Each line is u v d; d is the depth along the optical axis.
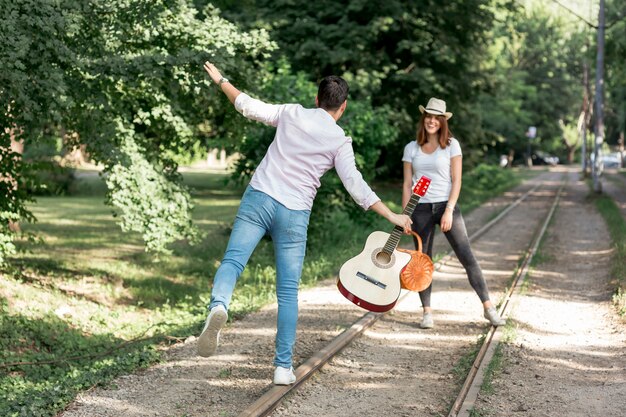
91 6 9.20
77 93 9.50
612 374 6.34
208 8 11.41
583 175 60.00
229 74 11.20
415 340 7.51
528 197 36.12
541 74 86.81
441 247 15.81
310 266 12.91
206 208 29.59
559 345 7.32
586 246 16.14
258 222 5.25
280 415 5.19
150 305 11.75
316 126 5.24
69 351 8.68
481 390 5.75
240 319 8.39
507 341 7.27
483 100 56.03
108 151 10.28
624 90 53.78
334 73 30.44
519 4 33.19
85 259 15.48
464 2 30.92
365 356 6.86
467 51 32.94
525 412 5.32
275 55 27.81
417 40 31.98
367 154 17.98
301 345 7.02
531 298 9.78
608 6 38.28
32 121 9.09
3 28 7.91
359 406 5.46
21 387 6.42
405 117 31.77
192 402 5.38
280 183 5.23
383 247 6.10
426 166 7.66
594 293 10.34
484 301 7.90
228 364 6.39
